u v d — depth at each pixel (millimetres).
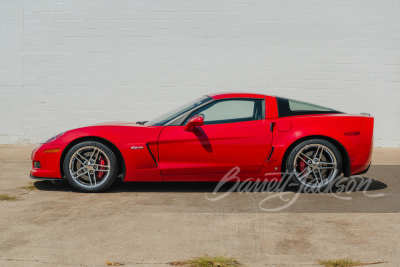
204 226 4664
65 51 10453
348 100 10500
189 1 10406
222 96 6199
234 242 4207
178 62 10461
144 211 5199
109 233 4426
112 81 10477
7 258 3787
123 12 10414
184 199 5781
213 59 10453
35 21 10422
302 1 10414
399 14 10430
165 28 10430
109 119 10523
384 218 4977
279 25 10430
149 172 5973
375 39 10453
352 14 10422
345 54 10469
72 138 5969
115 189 6297
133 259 3793
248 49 10438
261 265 3686
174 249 4023
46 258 3799
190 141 5961
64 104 10500
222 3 10422
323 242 4219
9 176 7117
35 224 4676
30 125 10523
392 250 4023
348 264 3703
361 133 6113
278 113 6109
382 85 10492
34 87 10492
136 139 5945
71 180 6000
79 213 5086
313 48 10453
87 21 10430
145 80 10484
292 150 6031
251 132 6004
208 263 3672
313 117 6090
